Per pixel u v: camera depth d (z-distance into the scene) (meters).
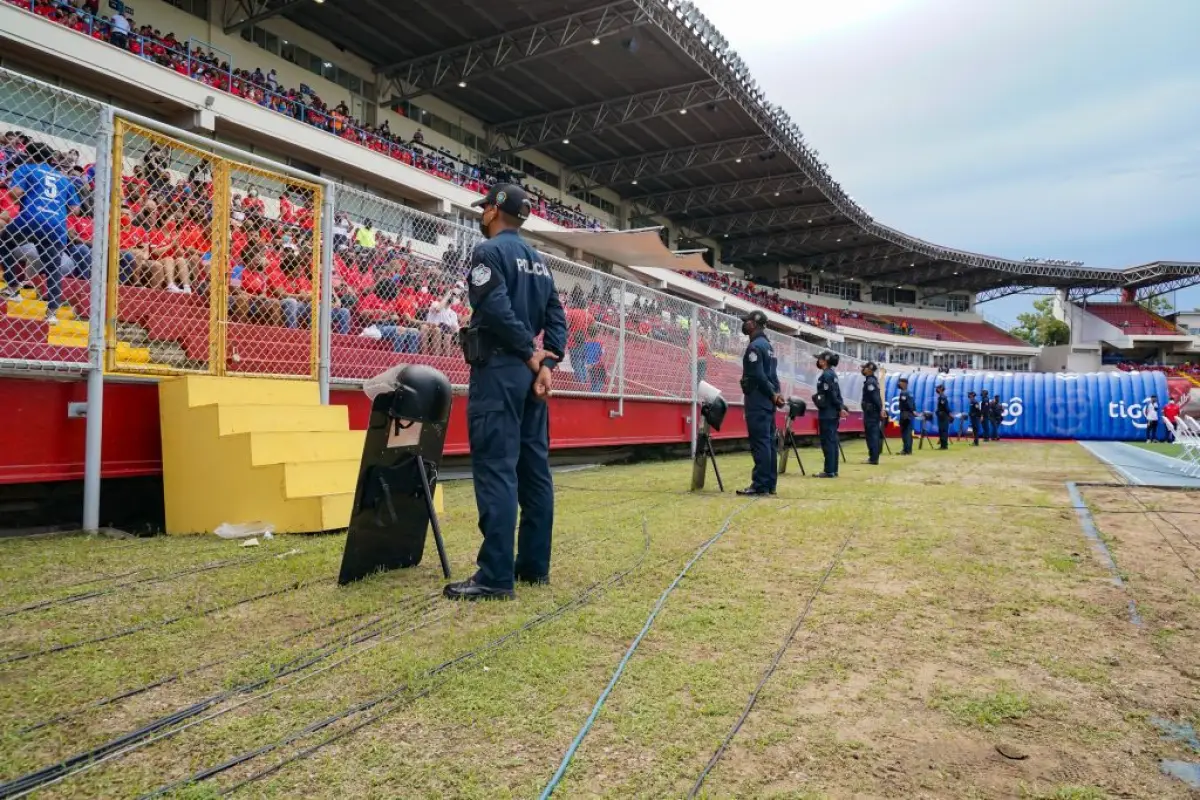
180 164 5.60
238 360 5.88
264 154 21.53
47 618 2.96
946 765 1.93
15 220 4.84
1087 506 6.70
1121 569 4.12
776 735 2.08
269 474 4.77
